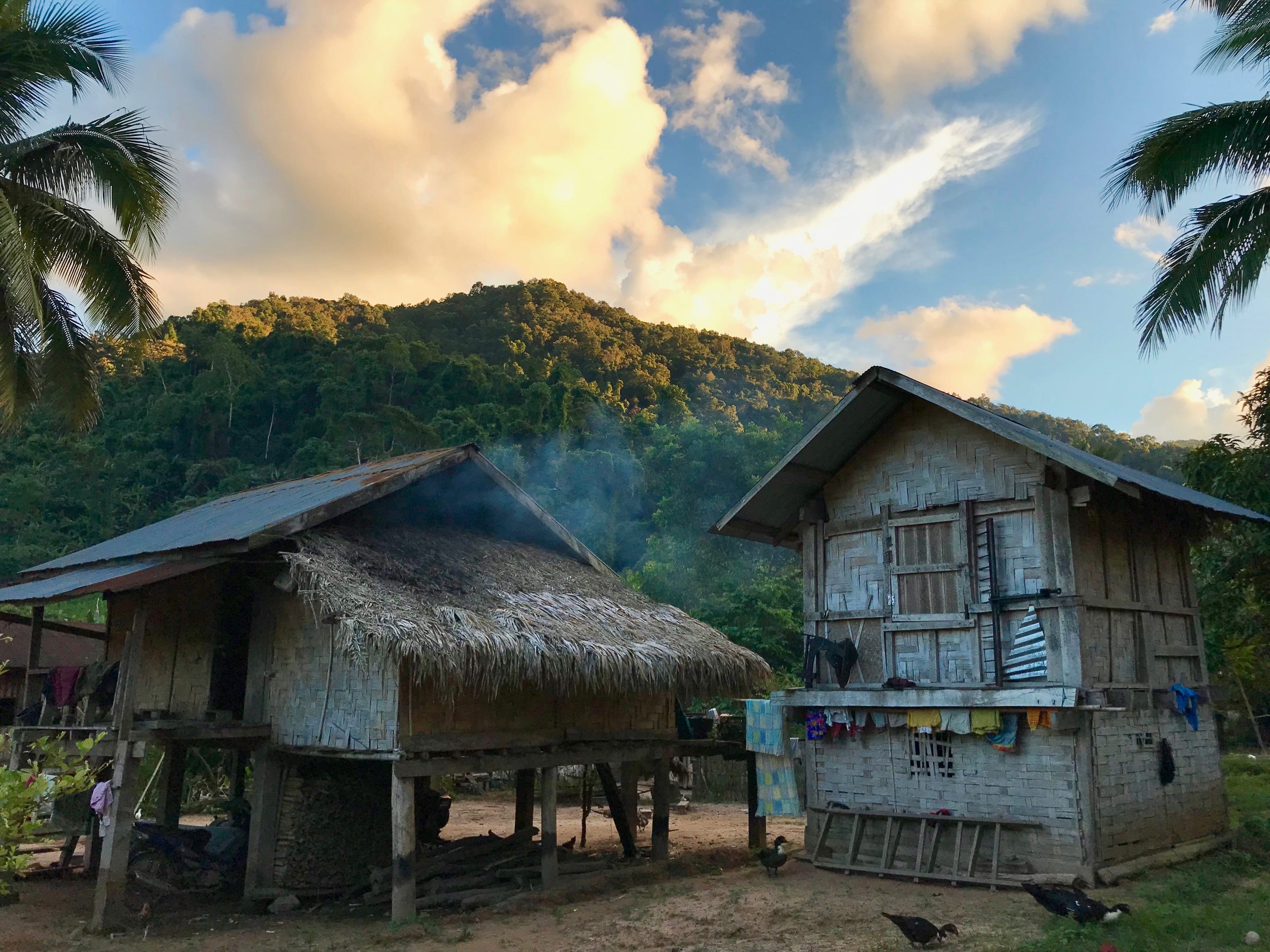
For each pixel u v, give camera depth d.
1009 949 8.34
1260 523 13.62
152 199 14.38
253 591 12.94
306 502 12.65
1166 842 12.23
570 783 22.16
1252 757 25.03
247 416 63.19
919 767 12.63
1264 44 12.04
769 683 20.52
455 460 13.25
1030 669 11.53
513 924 10.46
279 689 12.19
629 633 12.66
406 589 11.20
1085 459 11.18
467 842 13.63
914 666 12.75
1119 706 11.37
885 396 13.00
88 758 11.95
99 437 58.84
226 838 13.02
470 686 10.80
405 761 10.52
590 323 107.69
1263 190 12.23
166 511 52.91
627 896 11.88
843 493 14.05
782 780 14.30
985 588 12.16
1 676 19.61
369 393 64.31
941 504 12.80
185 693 12.93
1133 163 12.56
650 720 14.17
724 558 39.75
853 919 9.89
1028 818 11.45
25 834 8.84
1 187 13.55
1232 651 23.94
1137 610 12.55
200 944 9.89
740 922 10.03
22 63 13.52
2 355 14.16
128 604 14.34
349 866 12.59
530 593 12.72
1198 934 8.27
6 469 52.38
